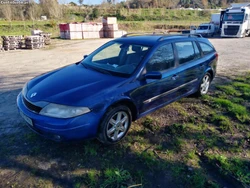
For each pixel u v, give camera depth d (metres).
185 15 49.31
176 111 4.15
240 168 2.61
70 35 23.02
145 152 2.89
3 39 13.91
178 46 3.98
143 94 3.25
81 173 2.51
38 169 2.56
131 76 3.14
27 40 14.53
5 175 2.47
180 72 3.90
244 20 22.39
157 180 2.43
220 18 26.44
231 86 5.75
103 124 2.80
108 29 25.95
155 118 3.84
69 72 3.43
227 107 4.31
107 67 3.46
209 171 2.58
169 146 3.05
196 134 3.36
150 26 37.62
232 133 3.41
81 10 47.16
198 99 4.79
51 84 3.02
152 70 3.40
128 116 3.15
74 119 2.55
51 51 13.75
